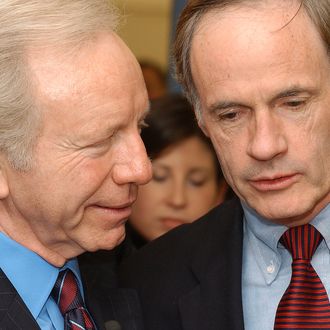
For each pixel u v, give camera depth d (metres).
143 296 1.93
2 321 1.57
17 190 1.61
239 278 1.79
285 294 1.70
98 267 1.97
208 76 1.58
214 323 1.79
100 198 1.65
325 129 1.58
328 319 1.64
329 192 1.67
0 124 1.55
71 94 1.54
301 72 1.52
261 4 1.53
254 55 1.51
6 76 1.54
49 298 1.71
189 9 1.64
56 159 1.57
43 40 1.53
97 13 1.58
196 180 2.87
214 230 1.96
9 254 1.66
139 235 2.93
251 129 1.58
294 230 1.73
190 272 1.91
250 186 1.66
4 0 1.53
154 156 2.84
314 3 1.52
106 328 1.77
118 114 1.57
